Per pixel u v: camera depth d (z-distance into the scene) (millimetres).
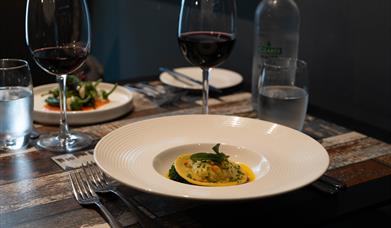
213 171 795
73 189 821
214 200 659
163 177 772
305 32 1550
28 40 949
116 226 713
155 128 922
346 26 1405
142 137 892
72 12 935
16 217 745
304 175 744
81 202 780
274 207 800
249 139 914
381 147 1041
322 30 1486
